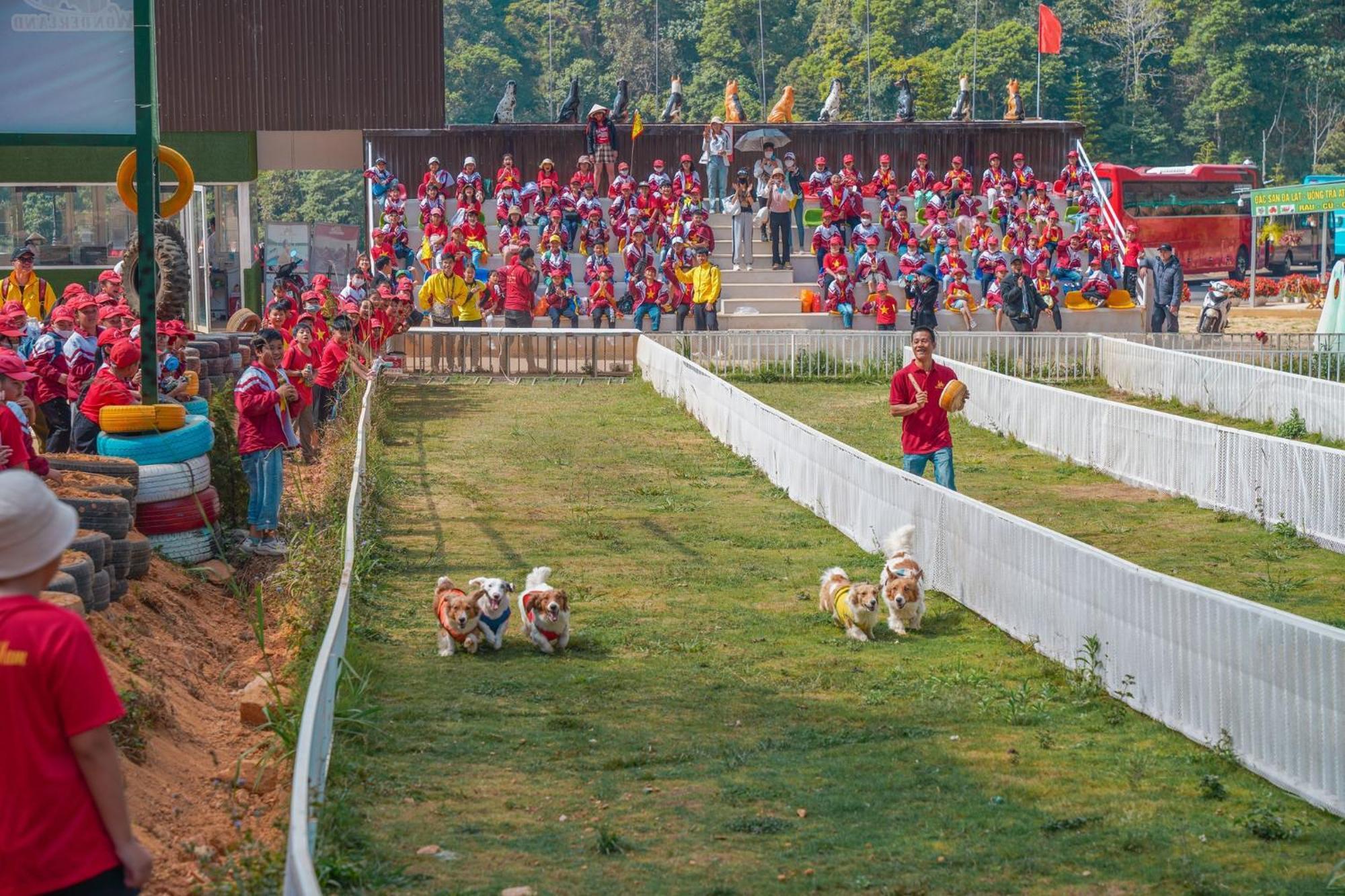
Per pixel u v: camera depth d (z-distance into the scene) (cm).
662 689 1062
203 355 2097
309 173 11569
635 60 12481
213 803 842
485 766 892
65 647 464
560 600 1154
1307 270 6944
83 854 465
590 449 2252
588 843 763
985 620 1279
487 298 3519
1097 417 2116
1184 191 6406
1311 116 11375
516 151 4175
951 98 11350
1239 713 894
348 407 2289
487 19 12875
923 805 822
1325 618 1249
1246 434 1733
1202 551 1558
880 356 3188
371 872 708
